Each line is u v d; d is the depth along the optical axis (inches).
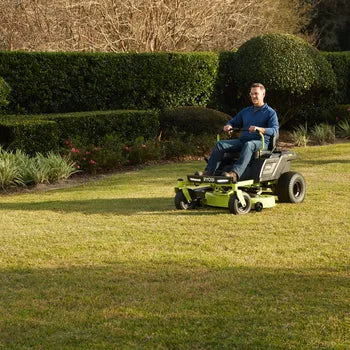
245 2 896.3
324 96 740.7
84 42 795.4
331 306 186.4
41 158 482.0
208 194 333.4
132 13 784.3
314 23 1275.8
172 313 182.4
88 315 182.2
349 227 289.0
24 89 600.1
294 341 162.7
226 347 160.1
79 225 302.0
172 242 264.2
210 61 703.1
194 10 804.6
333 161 534.0
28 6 813.2
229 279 211.8
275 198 369.1
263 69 689.0
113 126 577.6
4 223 311.1
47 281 213.9
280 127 782.5
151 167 543.2
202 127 620.4
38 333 170.4
